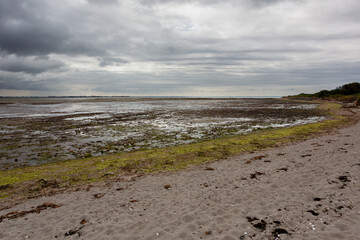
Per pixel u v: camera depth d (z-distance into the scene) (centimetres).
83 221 674
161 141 1838
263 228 569
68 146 1712
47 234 617
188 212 684
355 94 6662
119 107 6172
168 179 1016
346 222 556
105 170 1175
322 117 3194
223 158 1315
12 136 2086
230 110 4631
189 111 4522
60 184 1014
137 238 570
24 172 1172
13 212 764
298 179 866
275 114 3719
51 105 7538
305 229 548
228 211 671
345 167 932
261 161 1188
